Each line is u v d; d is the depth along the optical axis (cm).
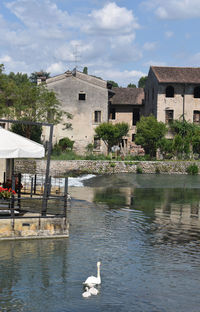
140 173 4481
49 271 1158
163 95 5319
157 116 5316
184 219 2031
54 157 4469
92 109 5306
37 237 1499
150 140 4778
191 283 1109
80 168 4322
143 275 1160
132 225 1836
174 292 1045
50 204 2255
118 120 6056
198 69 5628
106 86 5606
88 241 1504
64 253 1331
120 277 1138
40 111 4588
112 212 2177
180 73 5484
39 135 4841
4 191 1579
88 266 1216
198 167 4594
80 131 5294
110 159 4709
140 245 1482
